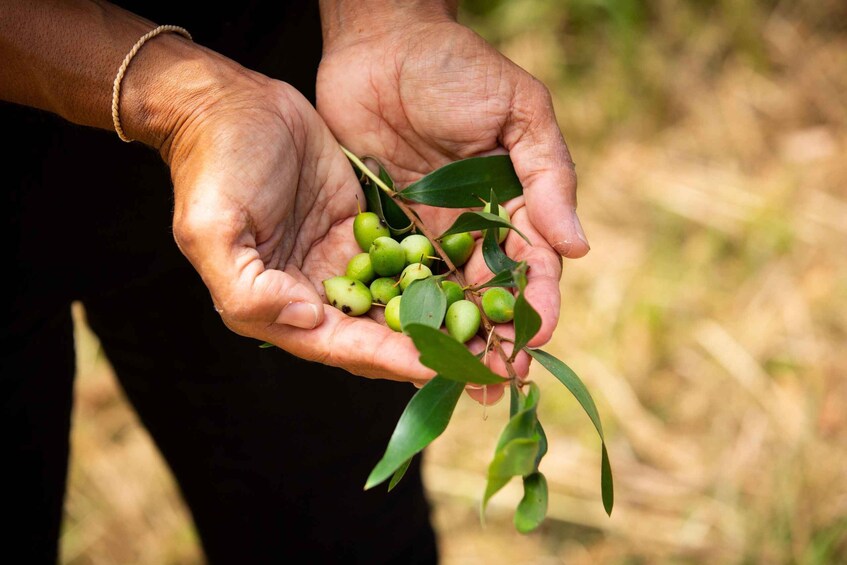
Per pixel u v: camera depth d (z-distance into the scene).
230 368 0.78
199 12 0.72
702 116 1.41
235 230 0.64
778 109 1.40
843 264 1.19
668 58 1.46
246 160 0.66
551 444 1.06
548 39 1.46
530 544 1.02
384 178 0.73
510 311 0.65
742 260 1.21
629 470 1.04
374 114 0.75
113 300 0.78
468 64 0.73
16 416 0.76
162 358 0.79
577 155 1.39
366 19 0.76
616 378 1.10
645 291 1.18
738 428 1.06
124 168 0.72
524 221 0.72
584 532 1.01
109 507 1.07
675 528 1.00
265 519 0.84
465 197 0.72
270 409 0.79
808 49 1.45
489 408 1.10
